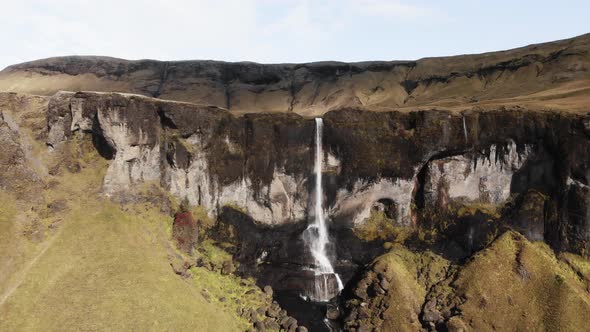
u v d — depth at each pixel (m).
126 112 59.22
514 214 61.28
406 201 66.44
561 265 56.44
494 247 59.31
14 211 50.69
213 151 67.31
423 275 61.12
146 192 61.91
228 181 68.38
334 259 68.56
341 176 68.56
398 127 65.62
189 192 66.06
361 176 67.31
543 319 50.56
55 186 56.09
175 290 50.75
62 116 60.00
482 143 62.44
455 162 64.19
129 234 55.44
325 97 173.75
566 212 57.28
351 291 61.84
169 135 64.62
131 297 47.06
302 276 67.69
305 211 70.38
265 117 69.56
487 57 163.75
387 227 67.38
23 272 46.56
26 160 54.66
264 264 68.12
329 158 69.12
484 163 63.28
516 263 56.44
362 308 57.88
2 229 48.22
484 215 62.81
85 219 54.66
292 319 56.44
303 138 69.19
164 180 64.94
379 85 175.75
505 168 62.53
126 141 59.53
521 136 60.53
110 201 58.03
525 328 50.47
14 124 55.62
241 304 57.59
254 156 69.25
